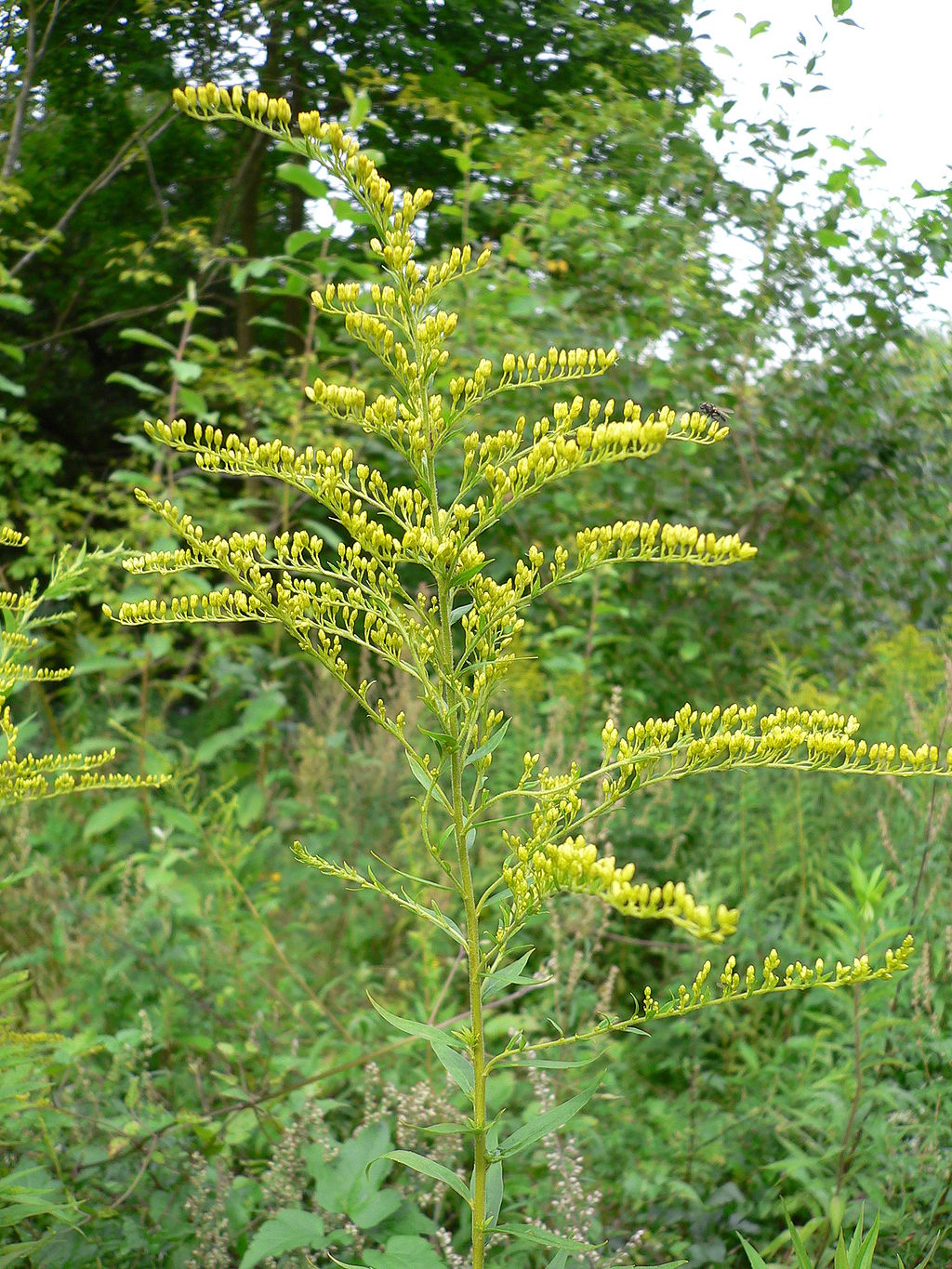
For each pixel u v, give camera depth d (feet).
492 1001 9.97
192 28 23.86
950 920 9.21
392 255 4.42
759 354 19.47
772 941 10.37
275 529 18.89
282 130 4.27
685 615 18.16
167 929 10.62
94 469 37.96
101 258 31.37
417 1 25.25
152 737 16.60
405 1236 6.36
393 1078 8.66
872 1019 8.58
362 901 13.24
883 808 12.46
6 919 11.83
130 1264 7.05
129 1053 8.48
